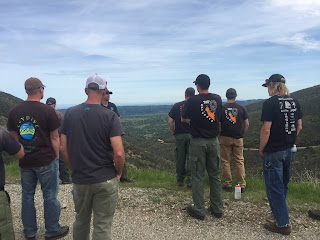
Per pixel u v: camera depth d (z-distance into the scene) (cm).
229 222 312
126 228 299
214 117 325
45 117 264
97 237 206
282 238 270
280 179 284
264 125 282
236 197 391
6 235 194
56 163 280
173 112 443
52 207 274
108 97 442
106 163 211
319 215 309
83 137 205
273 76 289
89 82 216
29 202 274
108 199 211
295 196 396
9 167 666
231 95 429
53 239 276
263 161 294
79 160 206
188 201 384
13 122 262
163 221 318
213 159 329
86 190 205
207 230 292
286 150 284
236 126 419
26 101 267
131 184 488
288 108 281
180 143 443
